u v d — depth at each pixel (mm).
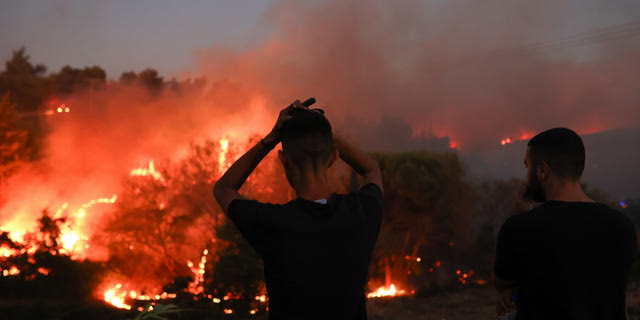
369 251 1498
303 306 1398
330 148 1589
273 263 1444
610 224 1764
